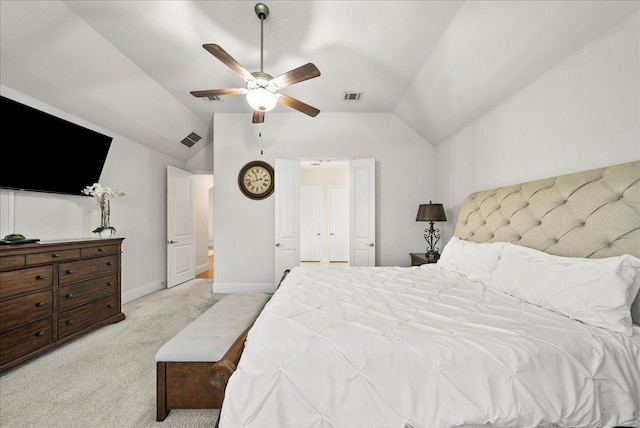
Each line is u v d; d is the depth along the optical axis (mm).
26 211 2639
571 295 1342
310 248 7781
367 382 1031
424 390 1014
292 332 1205
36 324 2234
